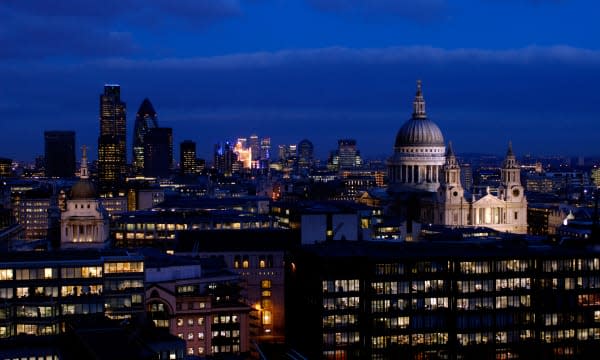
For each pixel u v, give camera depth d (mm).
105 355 189250
